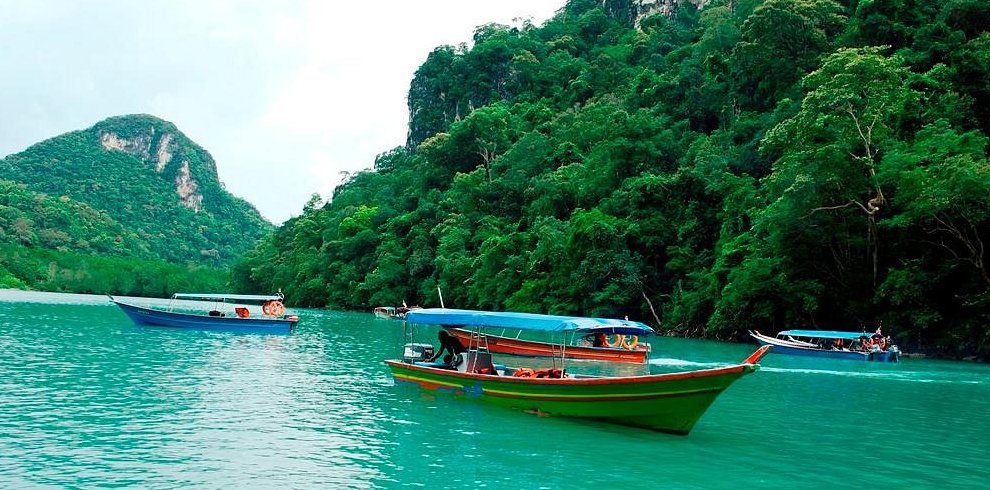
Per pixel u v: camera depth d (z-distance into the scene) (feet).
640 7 431.43
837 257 131.54
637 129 214.07
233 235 636.07
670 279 176.76
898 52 152.35
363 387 69.31
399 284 278.05
